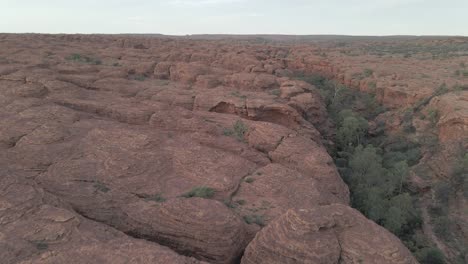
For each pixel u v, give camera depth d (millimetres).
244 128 35688
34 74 43031
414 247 27281
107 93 44156
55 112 32688
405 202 30984
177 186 24469
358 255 15344
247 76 56844
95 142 28219
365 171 36969
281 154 30984
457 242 27984
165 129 34531
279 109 41719
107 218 20641
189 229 18016
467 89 51781
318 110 48938
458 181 33562
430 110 47844
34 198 16516
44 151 25984
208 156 28031
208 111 44062
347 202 28359
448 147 38438
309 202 24281
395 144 46000
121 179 23828
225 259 17453
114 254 13570
